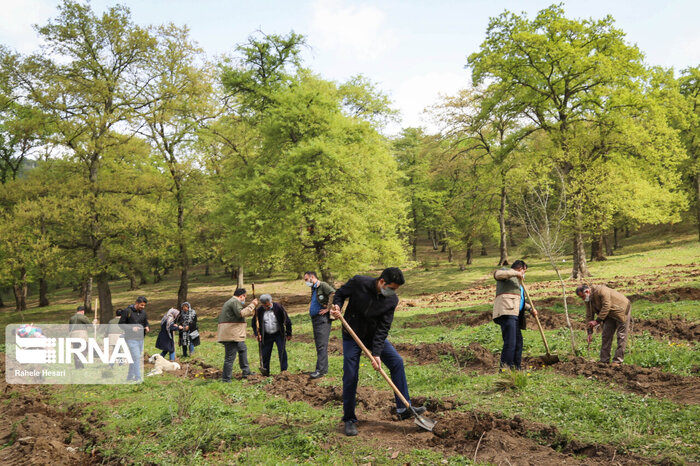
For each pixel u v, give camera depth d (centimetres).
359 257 2462
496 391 644
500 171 3262
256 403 720
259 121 3194
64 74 2739
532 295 2097
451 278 3850
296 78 3034
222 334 938
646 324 1048
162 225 3094
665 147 2872
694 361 711
